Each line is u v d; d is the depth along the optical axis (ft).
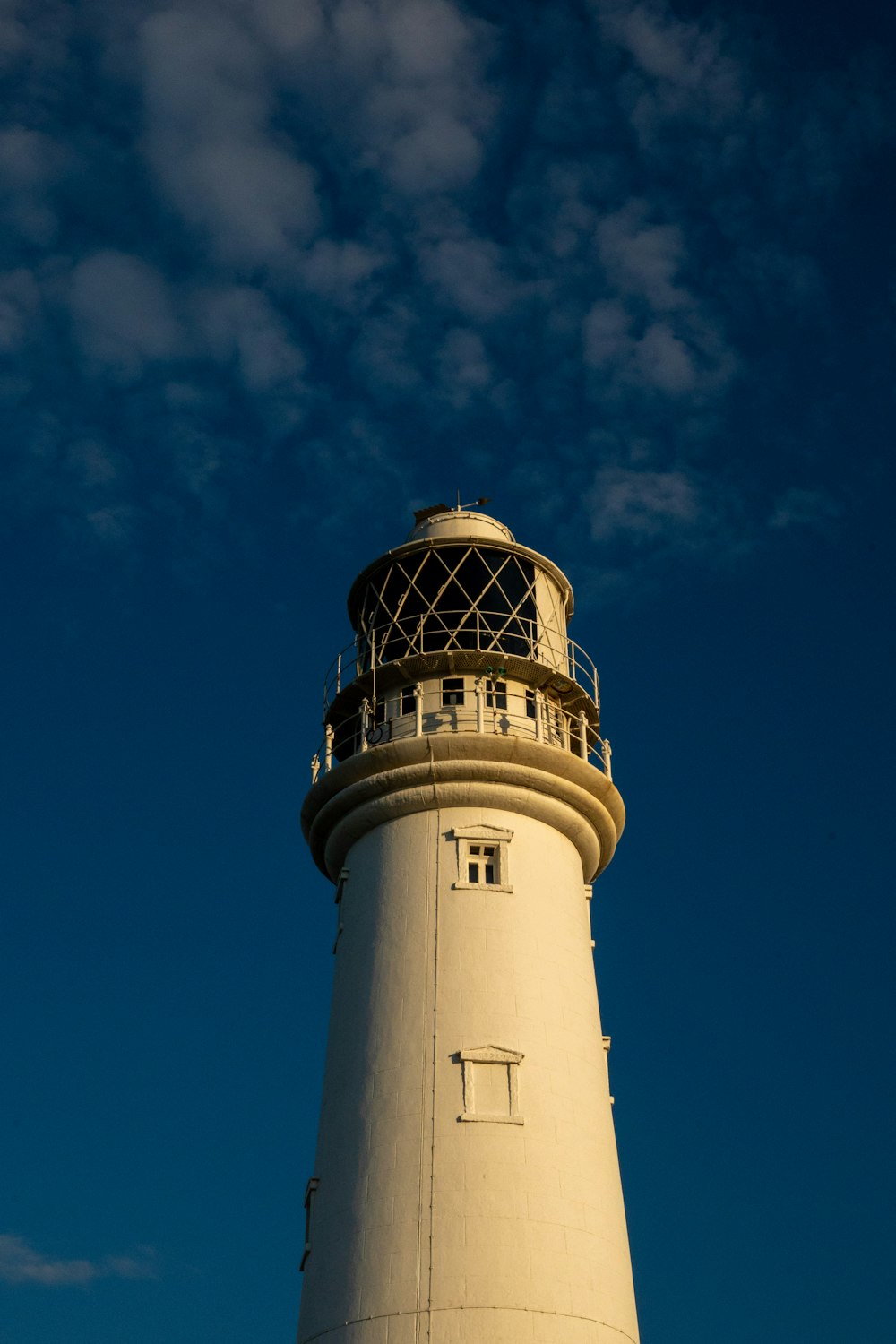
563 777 112.88
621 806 119.03
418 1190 93.45
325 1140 100.94
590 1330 90.07
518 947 104.63
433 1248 90.94
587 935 112.06
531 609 123.13
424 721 114.62
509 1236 91.35
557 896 109.70
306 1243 98.58
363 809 112.78
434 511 132.67
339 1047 104.32
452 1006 100.99
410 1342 88.02
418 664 116.88
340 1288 92.12
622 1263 95.61
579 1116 98.89
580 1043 103.04
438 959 103.40
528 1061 99.25
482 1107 96.53
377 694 119.85
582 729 119.55
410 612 122.01
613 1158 101.24
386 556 124.67
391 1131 96.58
